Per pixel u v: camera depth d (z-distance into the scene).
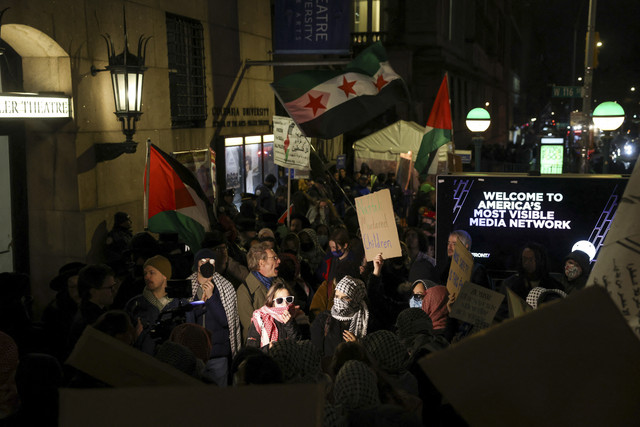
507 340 1.26
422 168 11.79
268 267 6.40
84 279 5.01
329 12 15.67
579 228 7.71
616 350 1.25
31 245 9.91
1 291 5.27
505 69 82.56
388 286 7.21
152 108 11.93
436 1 35.47
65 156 9.66
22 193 9.72
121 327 3.93
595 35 19.66
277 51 16.00
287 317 5.59
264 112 17.92
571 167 32.19
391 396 3.30
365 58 10.15
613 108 15.14
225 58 15.48
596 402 1.23
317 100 10.04
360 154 22.19
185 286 5.00
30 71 9.54
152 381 1.92
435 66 35.97
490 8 67.56
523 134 101.69
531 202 7.82
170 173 7.78
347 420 2.81
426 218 12.09
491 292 4.86
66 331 5.68
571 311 1.26
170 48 12.98
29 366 3.36
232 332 5.86
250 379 3.02
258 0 17.44
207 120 14.55
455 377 1.25
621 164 28.94
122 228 9.90
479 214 8.01
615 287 1.62
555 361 1.25
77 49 9.64
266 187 15.65
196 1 13.94
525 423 1.24
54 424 3.36
